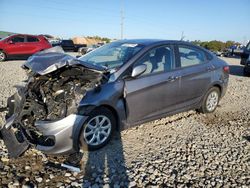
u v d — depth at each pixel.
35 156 3.80
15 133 3.92
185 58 5.14
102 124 4.02
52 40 35.06
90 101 3.74
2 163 3.58
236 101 7.45
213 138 4.75
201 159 3.96
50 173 3.42
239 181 3.46
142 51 4.44
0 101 6.21
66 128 3.56
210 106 5.89
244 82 10.78
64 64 3.56
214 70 5.64
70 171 3.48
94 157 3.86
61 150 3.59
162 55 4.74
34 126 3.70
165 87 4.66
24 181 3.23
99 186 3.22
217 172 3.64
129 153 4.04
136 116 4.38
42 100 3.82
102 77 3.93
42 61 3.68
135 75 4.04
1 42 15.59
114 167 3.63
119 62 4.34
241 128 5.31
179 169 3.66
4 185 3.15
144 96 4.37
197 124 5.38
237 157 4.08
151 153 4.07
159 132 4.88
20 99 3.97
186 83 5.04
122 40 5.21
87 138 3.89
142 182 3.34
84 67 3.77
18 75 10.11
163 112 4.80
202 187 3.30
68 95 3.67
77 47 30.78
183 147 4.33
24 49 16.20
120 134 4.68
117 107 4.06
